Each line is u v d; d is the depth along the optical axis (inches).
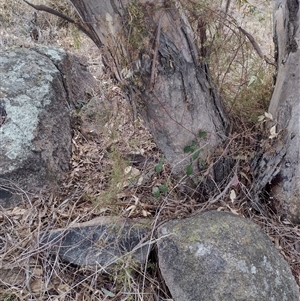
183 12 60.1
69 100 105.4
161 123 67.7
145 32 57.5
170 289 61.6
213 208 73.3
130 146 88.8
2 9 139.1
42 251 68.2
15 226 73.7
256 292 58.7
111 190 70.0
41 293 64.9
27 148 81.7
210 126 70.7
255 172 76.9
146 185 78.1
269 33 94.2
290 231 74.2
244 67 75.4
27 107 88.4
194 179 73.9
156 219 68.5
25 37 132.6
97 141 97.8
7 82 92.0
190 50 62.7
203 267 60.7
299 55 67.6
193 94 65.6
